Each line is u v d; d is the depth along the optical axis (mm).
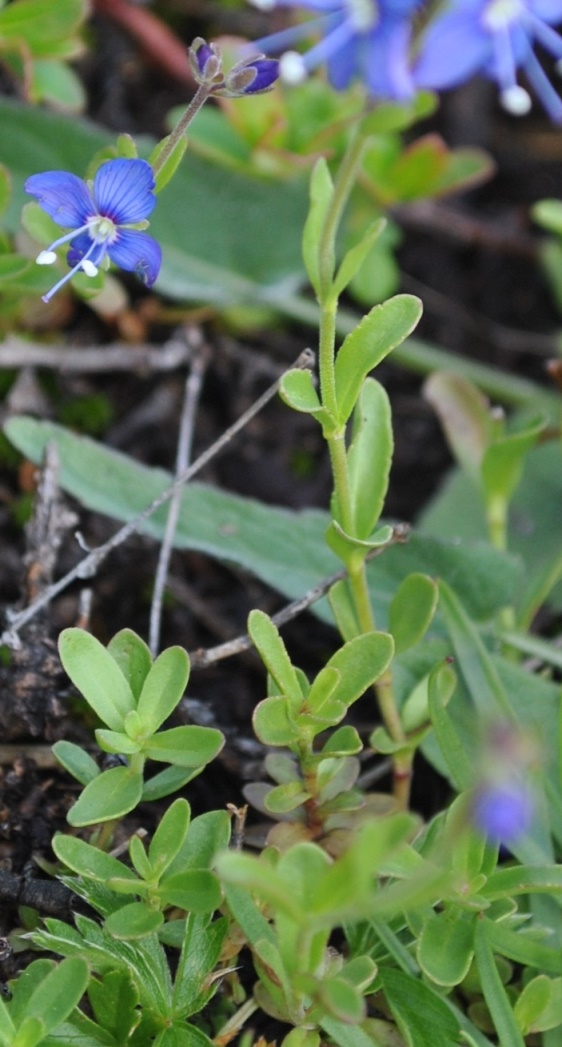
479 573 311
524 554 338
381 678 290
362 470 287
